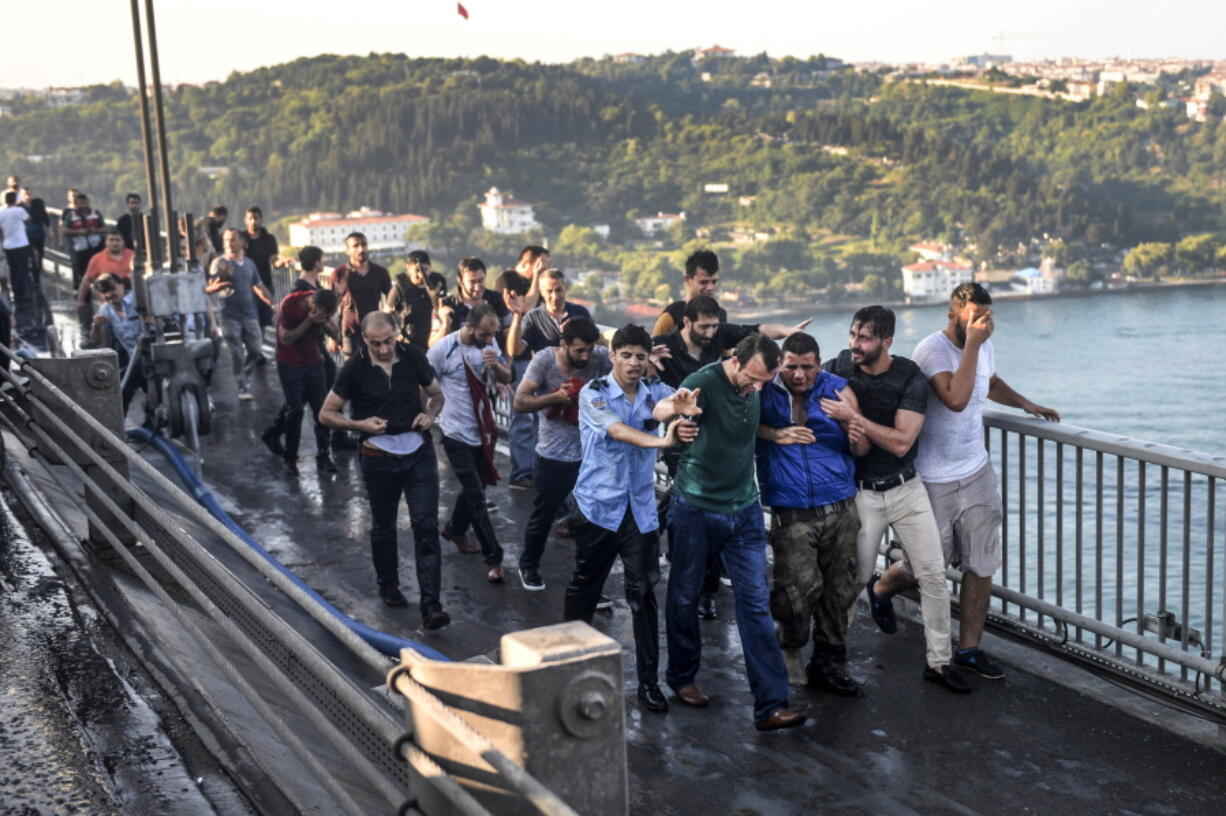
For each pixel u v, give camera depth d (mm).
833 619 5059
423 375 6348
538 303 8852
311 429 10906
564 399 6332
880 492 5043
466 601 6551
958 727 4723
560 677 1841
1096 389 137500
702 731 4809
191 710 3951
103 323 11328
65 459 5328
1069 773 4305
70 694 4059
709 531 4844
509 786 1871
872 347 4914
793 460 4973
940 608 5094
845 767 4422
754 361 4617
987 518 5133
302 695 2475
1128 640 4836
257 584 6668
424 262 9398
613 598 6508
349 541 7688
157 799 3352
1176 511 44969
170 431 9000
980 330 4906
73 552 5652
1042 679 5129
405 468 6305
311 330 9109
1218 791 4141
